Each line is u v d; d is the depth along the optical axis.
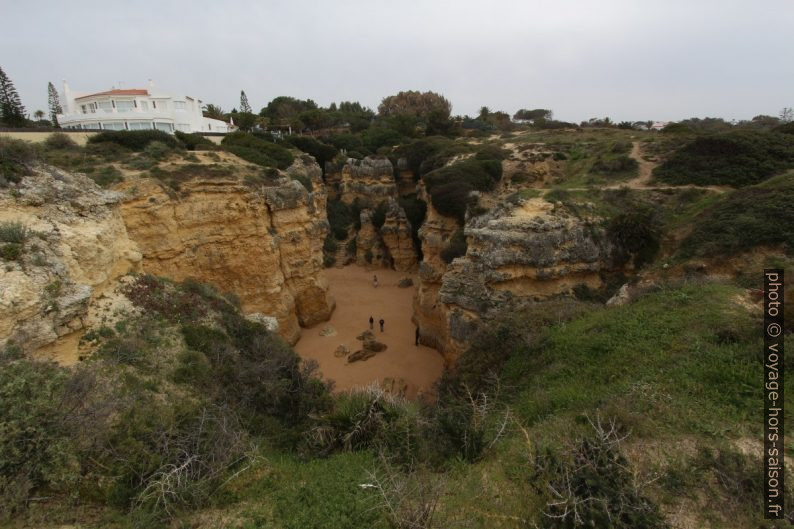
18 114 43.81
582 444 7.29
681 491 6.98
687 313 13.70
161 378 11.70
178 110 52.69
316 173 49.38
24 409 7.56
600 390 11.11
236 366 13.73
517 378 14.53
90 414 8.29
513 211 26.59
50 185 13.43
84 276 12.86
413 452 9.39
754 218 21.77
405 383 26.48
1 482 6.89
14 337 9.37
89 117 45.66
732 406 8.90
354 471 9.09
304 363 18.47
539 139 59.25
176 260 24.98
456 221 40.09
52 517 6.95
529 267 23.69
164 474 7.61
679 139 41.91
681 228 26.31
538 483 7.27
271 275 29.50
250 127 69.44
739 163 32.16
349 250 55.25
